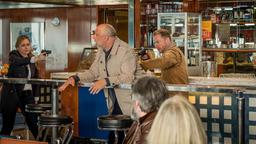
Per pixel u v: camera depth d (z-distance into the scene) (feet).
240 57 29.71
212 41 29.60
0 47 35.88
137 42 29.78
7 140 11.34
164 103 7.09
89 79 15.19
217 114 14.73
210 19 29.73
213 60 29.91
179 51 17.38
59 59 33.76
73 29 33.27
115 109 14.97
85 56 22.09
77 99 17.97
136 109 9.87
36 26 34.45
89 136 17.83
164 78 17.48
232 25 29.50
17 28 35.14
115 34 14.66
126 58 14.47
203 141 6.82
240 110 13.35
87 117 17.83
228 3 29.58
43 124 14.37
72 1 32.81
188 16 27.61
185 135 6.72
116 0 31.58
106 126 13.00
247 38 29.27
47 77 33.27
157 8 29.68
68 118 14.53
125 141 10.45
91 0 32.32
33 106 16.76
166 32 17.65
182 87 13.47
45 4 34.06
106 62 14.82
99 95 17.51
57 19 33.76
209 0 29.68
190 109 6.95
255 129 14.08
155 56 22.06
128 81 14.19
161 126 6.84
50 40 34.04
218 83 19.07
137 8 29.81
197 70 27.37
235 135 14.52
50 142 17.22
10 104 18.89
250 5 29.30
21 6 34.91
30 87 19.13
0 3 35.42
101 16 32.73
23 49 18.81
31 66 19.02
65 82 14.93
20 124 22.34
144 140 9.16
